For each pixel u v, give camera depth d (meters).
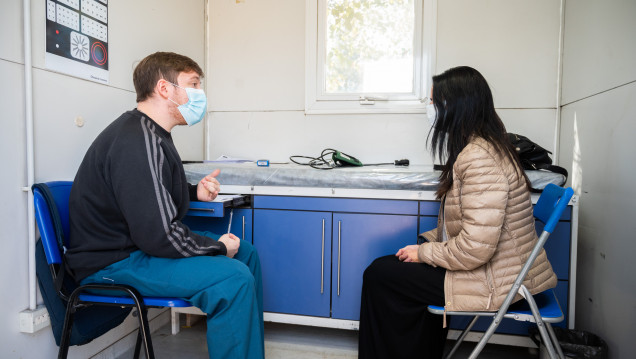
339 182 1.73
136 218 1.08
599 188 1.69
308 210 1.77
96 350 1.60
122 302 1.15
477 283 1.17
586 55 1.84
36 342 1.35
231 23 2.51
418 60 2.28
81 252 1.15
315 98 2.41
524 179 1.21
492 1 2.20
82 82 1.54
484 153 1.15
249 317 1.13
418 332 1.30
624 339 1.47
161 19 2.06
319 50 2.39
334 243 1.75
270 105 2.49
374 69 2.37
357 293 1.74
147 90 1.29
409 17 2.31
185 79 1.33
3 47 1.22
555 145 2.18
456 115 1.27
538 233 1.60
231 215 1.83
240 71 2.52
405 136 2.34
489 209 1.11
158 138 1.20
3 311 1.24
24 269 1.31
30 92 1.29
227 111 2.54
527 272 1.10
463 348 1.82
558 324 1.61
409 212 1.68
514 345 1.73
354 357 1.74
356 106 2.37
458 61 2.25
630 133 1.45
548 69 2.17
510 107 2.22
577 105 1.94
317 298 1.78
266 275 1.82
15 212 1.27
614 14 1.58
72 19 1.48
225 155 2.56
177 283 1.11
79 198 1.16
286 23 2.44
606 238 1.62
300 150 2.46
